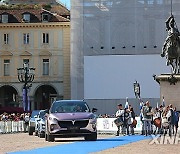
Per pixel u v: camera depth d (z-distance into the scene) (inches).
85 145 1283.2
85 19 3371.1
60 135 1428.4
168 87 1692.9
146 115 1852.9
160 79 1696.6
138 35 3312.0
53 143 1396.4
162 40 3299.7
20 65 4180.6
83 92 3348.9
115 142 1393.9
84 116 1439.5
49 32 4180.6
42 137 1829.5
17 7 4365.2
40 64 4170.8
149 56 3287.4
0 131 2404.0
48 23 4153.5
